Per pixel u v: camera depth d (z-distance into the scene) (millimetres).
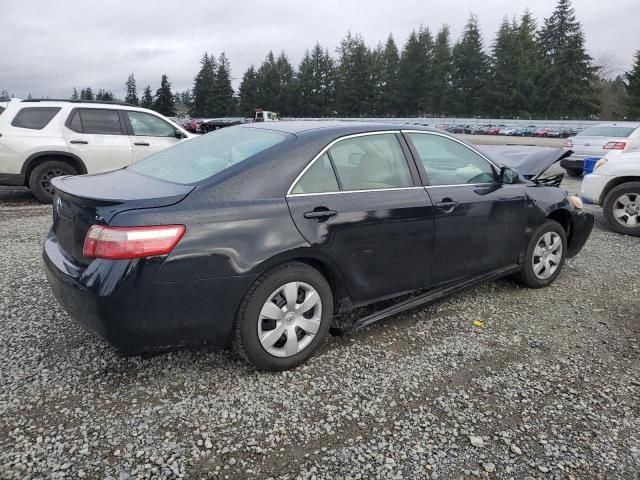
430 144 3736
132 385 2809
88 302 2469
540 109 66875
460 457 2340
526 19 73375
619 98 67938
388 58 80375
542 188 4453
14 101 7949
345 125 3377
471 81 73500
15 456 2223
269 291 2807
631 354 3375
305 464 2266
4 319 3529
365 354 3266
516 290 4539
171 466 2215
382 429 2521
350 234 3090
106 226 2461
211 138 3598
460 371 3096
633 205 6965
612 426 2600
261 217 2756
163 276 2492
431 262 3605
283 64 89375
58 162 8047
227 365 3059
